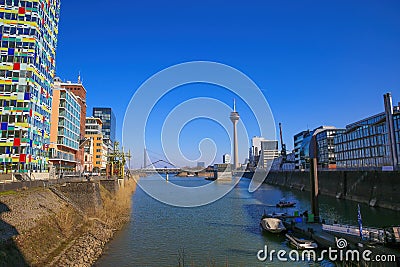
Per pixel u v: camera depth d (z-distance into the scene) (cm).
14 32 6975
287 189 13162
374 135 10288
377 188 6800
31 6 7162
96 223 4344
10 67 6862
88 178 6322
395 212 5956
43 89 7688
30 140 6875
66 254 2873
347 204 7300
